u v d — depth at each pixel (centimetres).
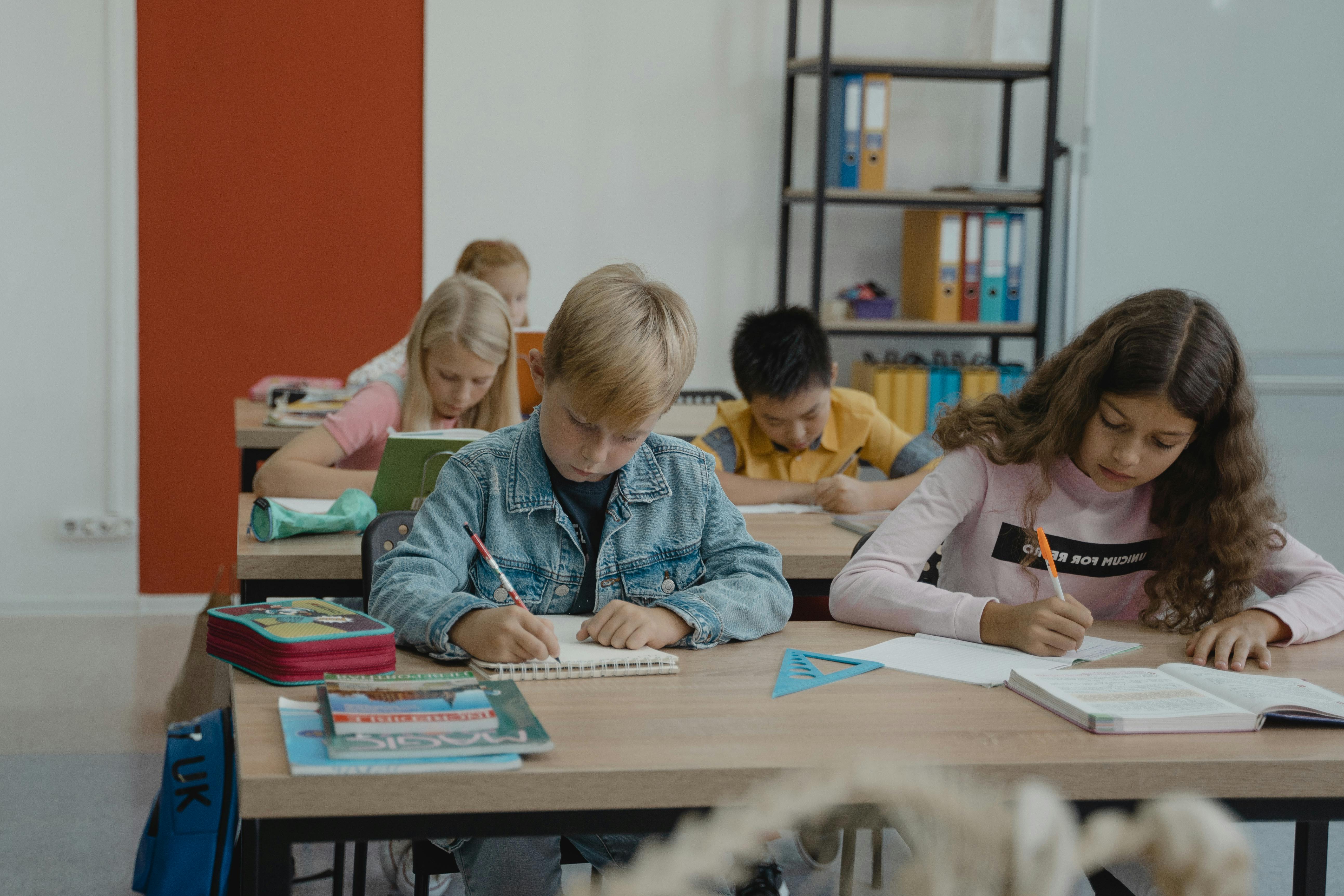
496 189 402
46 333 382
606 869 126
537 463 137
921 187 417
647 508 140
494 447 138
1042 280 383
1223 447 149
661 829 90
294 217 394
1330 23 372
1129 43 380
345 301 400
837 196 374
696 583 143
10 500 385
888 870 189
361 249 399
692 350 129
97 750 269
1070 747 98
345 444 225
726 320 417
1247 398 148
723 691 112
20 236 377
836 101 389
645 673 117
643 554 139
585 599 139
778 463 255
